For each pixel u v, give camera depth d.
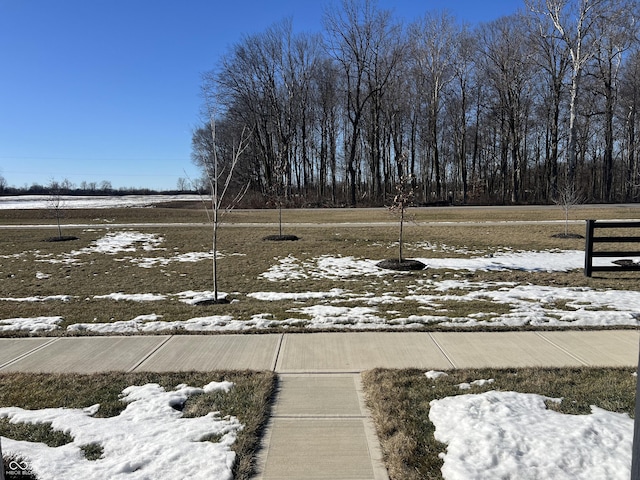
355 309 7.71
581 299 8.45
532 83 47.38
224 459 3.21
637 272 11.89
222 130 44.97
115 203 55.16
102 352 5.59
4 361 5.31
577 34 37.44
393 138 53.25
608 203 39.47
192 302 8.55
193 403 4.14
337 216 30.50
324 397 4.31
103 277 11.82
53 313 7.61
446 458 3.18
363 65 45.00
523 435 3.41
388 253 15.63
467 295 9.02
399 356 5.36
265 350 5.62
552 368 4.88
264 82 47.88
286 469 3.15
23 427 3.72
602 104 46.22
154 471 3.07
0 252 16.27
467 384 4.47
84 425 3.74
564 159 50.94
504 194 49.28
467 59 46.19
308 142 55.94
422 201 43.81
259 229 23.06
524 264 13.25
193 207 43.97
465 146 51.66
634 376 4.62
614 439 3.35
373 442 3.51
